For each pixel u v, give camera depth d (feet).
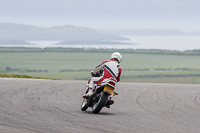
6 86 190.80
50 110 118.32
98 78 120.16
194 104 154.51
